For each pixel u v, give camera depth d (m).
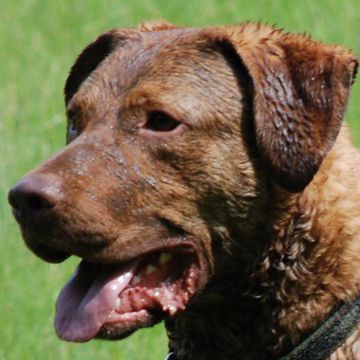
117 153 11.52
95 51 12.86
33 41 24.44
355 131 19.75
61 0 26.19
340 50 11.71
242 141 11.61
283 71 11.67
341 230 11.62
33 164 19.27
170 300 11.59
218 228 11.63
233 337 11.87
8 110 21.23
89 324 11.35
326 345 11.60
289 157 11.48
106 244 11.40
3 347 15.70
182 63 11.77
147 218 11.51
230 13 24.91
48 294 16.44
